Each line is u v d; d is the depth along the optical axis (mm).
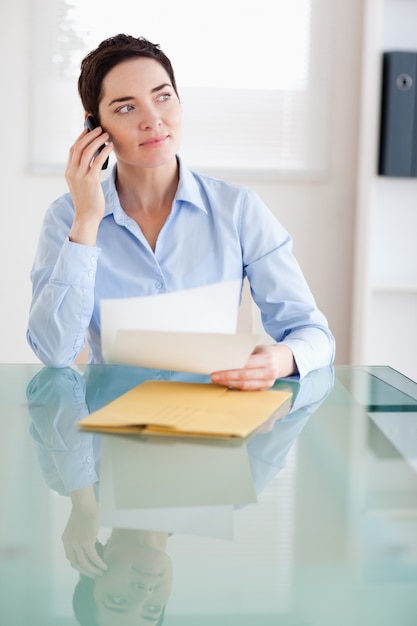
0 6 3283
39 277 1780
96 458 986
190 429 1073
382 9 3115
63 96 3361
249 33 3395
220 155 3441
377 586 673
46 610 635
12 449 1021
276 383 1398
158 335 1241
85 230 1622
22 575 689
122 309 1299
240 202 1851
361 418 1170
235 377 1296
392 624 618
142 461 976
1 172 3379
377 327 3391
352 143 3459
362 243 3279
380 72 3150
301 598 653
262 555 724
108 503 844
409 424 1139
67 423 1132
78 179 1629
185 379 1384
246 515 811
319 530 778
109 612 632
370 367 1564
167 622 619
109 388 1328
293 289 1802
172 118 1699
